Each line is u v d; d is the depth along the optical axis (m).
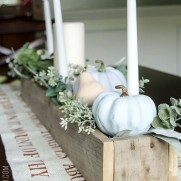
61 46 0.84
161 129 0.57
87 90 0.69
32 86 1.03
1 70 1.74
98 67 0.81
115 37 2.28
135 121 0.57
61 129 0.75
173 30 2.37
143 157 0.56
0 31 1.90
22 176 0.63
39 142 0.81
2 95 1.26
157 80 1.22
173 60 2.42
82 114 0.62
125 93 0.60
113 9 2.24
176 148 0.54
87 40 2.25
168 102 0.96
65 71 0.84
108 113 0.58
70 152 0.70
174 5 2.34
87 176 0.61
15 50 1.99
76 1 2.20
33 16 2.02
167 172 0.57
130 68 0.61
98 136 0.57
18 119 0.98
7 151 0.75
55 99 0.80
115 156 0.55
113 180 0.55
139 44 2.35
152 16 2.32
